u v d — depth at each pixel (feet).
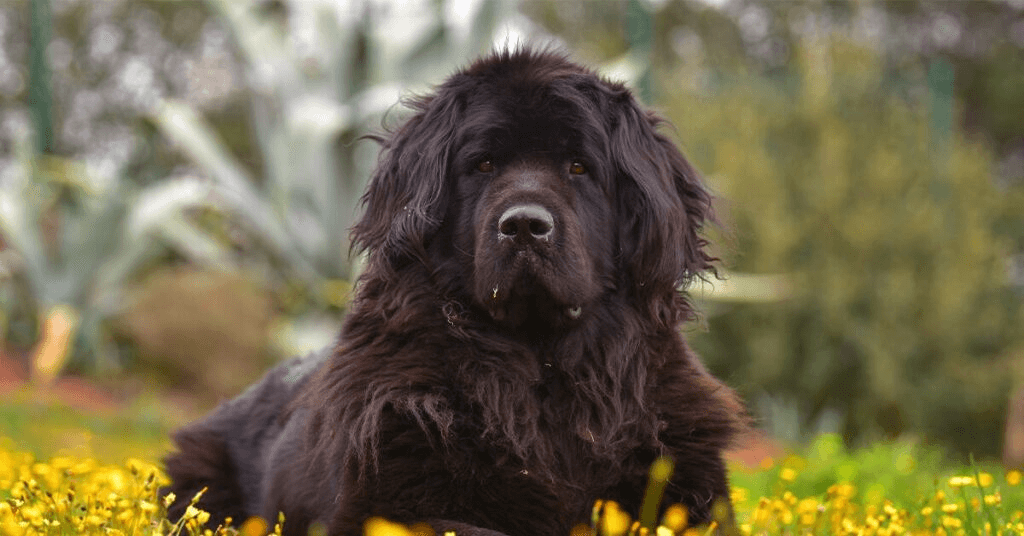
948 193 70.38
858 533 13.85
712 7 107.86
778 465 23.41
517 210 13.53
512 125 14.33
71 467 15.12
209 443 17.31
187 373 50.49
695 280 16.28
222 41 91.04
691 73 73.41
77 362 50.34
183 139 53.67
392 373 13.82
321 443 14.25
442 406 13.52
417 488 13.03
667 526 12.44
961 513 15.94
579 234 13.99
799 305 64.64
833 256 66.54
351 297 15.11
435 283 14.37
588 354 14.32
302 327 51.93
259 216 53.93
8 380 48.52
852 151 69.00
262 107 57.11
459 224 14.40
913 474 22.22
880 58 78.69
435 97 15.02
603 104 14.76
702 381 14.46
